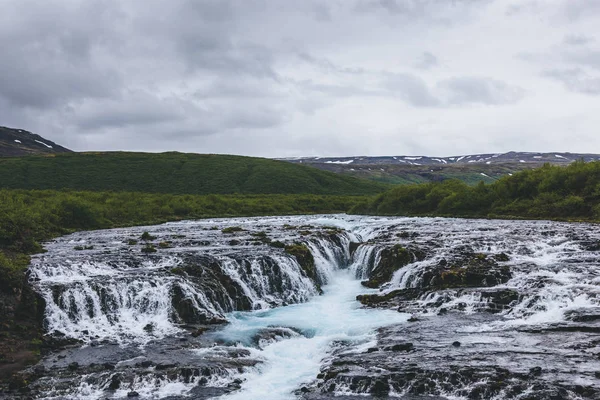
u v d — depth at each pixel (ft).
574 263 130.21
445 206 274.77
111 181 531.09
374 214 306.55
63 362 81.15
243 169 590.96
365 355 80.89
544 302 102.27
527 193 261.24
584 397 61.62
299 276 135.03
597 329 86.43
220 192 507.71
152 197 347.15
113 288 105.19
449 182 298.15
